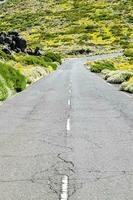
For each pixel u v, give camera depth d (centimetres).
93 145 1071
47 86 3506
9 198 654
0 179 764
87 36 15175
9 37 8044
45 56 8775
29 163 885
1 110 1903
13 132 1292
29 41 14950
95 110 1869
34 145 1083
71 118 1611
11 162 896
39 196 664
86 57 11219
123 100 2330
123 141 1123
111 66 7125
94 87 3378
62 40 14712
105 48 13112
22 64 6175
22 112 1820
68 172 809
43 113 1784
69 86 3491
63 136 1212
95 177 772
